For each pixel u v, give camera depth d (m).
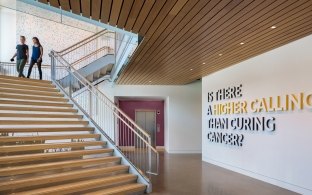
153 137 16.47
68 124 6.96
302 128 5.93
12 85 7.29
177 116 13.82
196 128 13.86
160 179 7.43
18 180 4.54
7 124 5.92
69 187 4.87
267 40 6.11
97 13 4.75
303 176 5.87
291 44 6.29
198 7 4.44
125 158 6.52
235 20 4.94
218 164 9.70
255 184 6.83
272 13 4.61
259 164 7.36
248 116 7.89
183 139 13.77
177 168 9.17
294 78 6.18
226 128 9.12
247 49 6.84
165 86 13.82
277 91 6.71
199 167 9.37
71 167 5.56
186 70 9.57
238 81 8.43
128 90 13.57
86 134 6.74
